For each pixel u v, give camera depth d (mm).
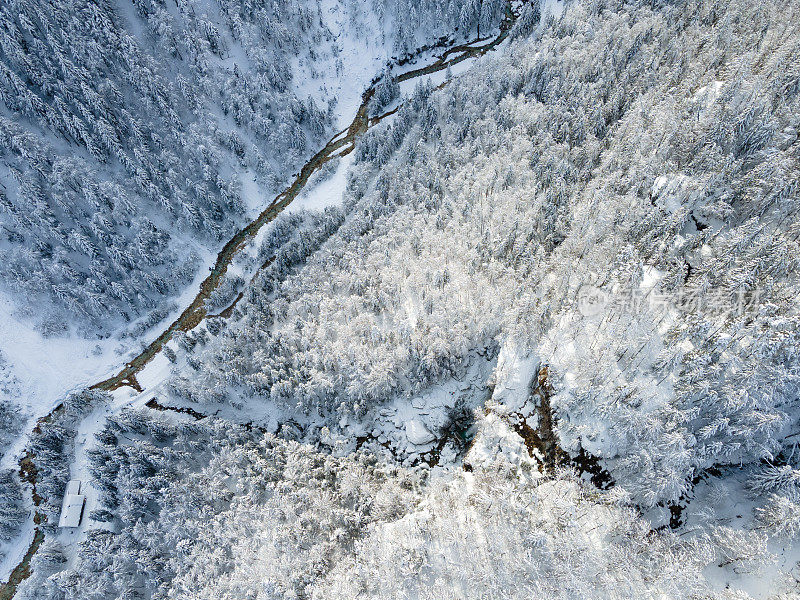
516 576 42875
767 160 54125
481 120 82688
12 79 80562
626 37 84562
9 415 73375
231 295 82875
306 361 64188
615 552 41594
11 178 82000
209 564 52000
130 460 61125
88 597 53406
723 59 76438
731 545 39688
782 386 41438
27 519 65812
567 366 53031
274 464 59656
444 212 71250
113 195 83188
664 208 59938
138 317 82188
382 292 65500
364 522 52312
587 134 72625
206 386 68562
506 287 60375
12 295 79750
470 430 60219
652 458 43812
